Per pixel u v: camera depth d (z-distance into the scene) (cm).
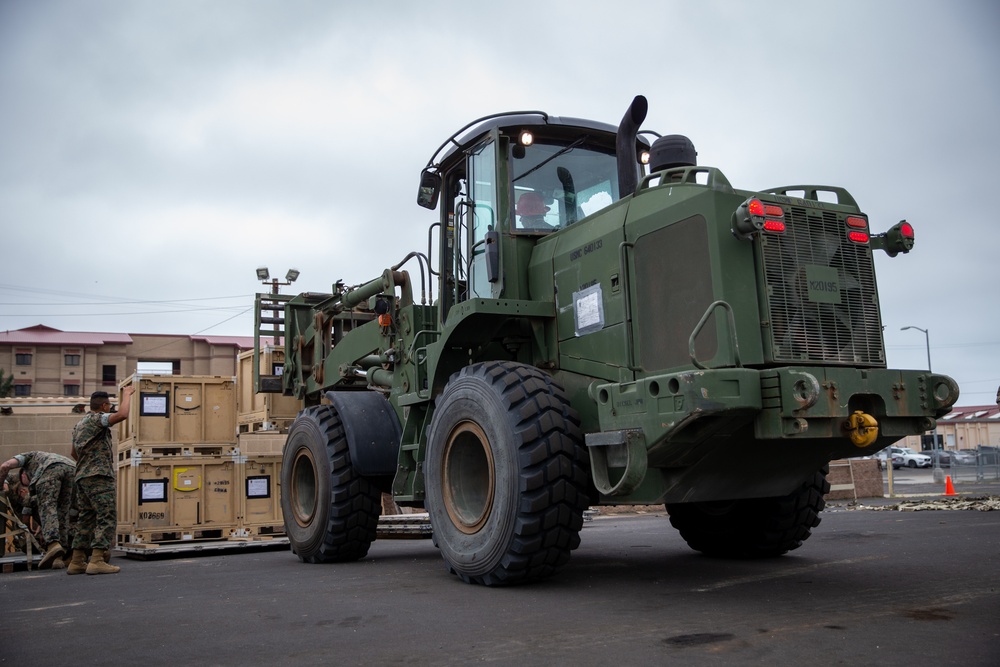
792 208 456
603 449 469
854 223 474
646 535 905
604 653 327
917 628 360
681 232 465
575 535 491
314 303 948
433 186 700
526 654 330
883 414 434
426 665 319
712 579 524
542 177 615
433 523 565
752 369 419
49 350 3966
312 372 906
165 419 934
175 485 924
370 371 785
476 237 626
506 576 494
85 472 719
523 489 480
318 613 445
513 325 598
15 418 1113
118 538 988
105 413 730
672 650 329
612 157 650
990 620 377
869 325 466
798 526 602
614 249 513
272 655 346
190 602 505
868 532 842
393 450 701
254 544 945
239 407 1065
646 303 485
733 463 461
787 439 444
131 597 542
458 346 609
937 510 1222
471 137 630
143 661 343
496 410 504
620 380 501
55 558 818
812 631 357
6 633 419
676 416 415
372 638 373
